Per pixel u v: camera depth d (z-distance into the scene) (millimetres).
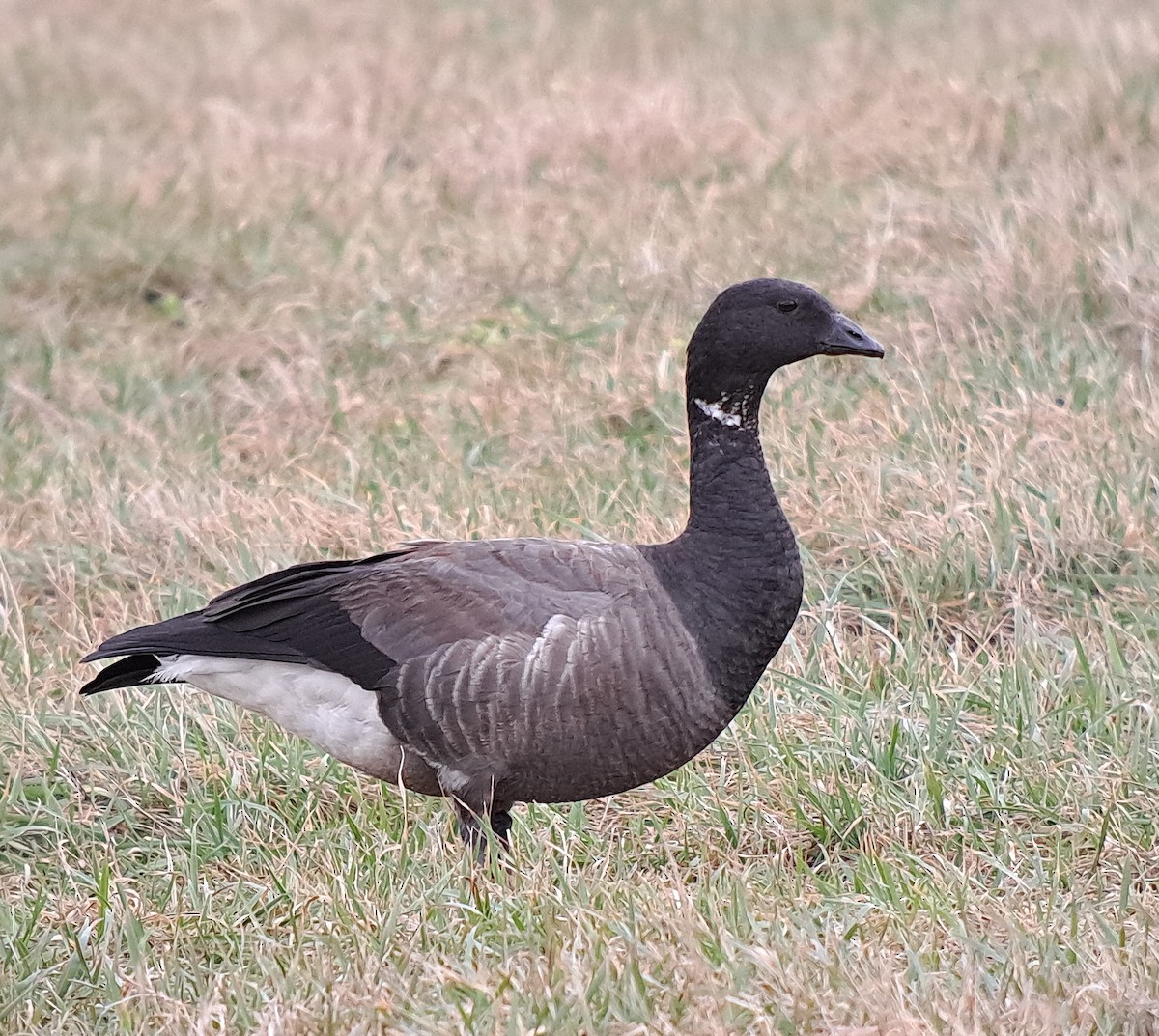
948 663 11617
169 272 19641
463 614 9156
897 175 20531
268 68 27375
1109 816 9602
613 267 18766
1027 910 8758
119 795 10805
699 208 20125
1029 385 14836
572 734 9055
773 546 9422
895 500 13312
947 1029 7492
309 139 23438
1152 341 15539
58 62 28359
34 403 16734
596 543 9617
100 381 17312
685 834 10000
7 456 15852
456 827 9898
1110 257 16391
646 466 14633
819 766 10492
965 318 16469
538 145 22625
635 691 9039
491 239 19766
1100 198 17562
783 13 30656
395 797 10555
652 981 7926
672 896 8742
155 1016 8156
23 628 12523
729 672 9297
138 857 10375
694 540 9438
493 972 8094
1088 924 8633
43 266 19750
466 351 17328
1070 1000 7676
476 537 13297
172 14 31531
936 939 8391
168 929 9148
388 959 8375
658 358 16531
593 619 9031
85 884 9805
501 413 16125
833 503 13344
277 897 9242
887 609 12367
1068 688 11156
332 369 17391
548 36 29188
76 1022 8336
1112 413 14328
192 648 9602
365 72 26484
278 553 13297
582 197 21078
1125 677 11109
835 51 26469
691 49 27906
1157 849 9477
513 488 14555
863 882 9078
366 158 22859
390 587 9375
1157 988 7777
